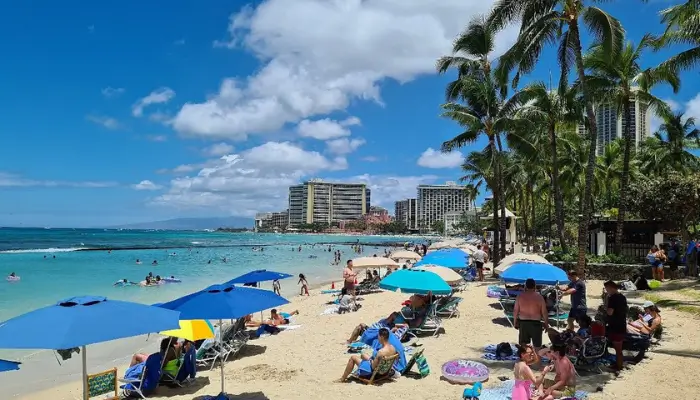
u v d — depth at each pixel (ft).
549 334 31.22
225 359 37.45
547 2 63.21
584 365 29.40
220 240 456.45
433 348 36.58
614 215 146.41
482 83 90.74
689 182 77.41
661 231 92.32
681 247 81.76
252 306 26.14
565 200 207.82
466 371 28.86
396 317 41.55
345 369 31.65
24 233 468.75
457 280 44.91
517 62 67.46
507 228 139.23
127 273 118.93
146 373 29.71
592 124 63.21
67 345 16.63
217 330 38.65
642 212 84.94
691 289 57.41
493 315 49.06
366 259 65.62
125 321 18.81
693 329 39.29
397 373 29.94
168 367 30.30
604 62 81.92
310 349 39.58
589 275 75.10
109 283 96.63
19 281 98.58
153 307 20.90
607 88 83.82
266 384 30.25
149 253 211.61
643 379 27.12
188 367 31.24
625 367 29.37
